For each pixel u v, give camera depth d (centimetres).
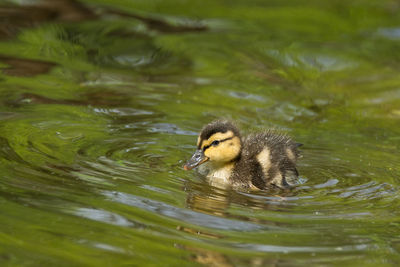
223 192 1109
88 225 903
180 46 1886
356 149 1335
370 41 1994
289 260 847
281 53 1877
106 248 846
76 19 2012
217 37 1980
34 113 1364
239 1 2323
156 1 2267
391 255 870
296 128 1445
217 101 1555
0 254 811
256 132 1359
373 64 1839
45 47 1786
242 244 890
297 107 1564
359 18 2178
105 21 2016
